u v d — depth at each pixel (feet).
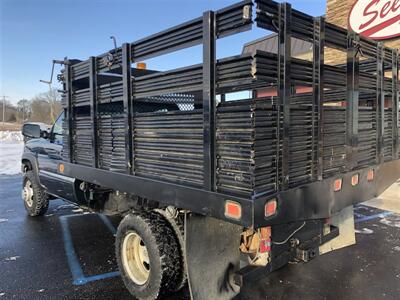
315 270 11.48
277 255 8.49
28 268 11.85
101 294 10.03
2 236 15.33
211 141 6.63
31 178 17.67
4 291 10.22
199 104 11.95
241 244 8.54
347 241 11.41
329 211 8.04
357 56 8.91
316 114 7.59
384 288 10.23
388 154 10.89
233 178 6.36
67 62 11.76
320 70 7.57
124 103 8.95
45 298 9.80
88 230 16.15
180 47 7.29
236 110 6.22
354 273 11.24
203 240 7.86
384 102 10.59
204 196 6.79
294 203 6.95
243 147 6.15
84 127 11.12
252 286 10.40
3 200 23.21
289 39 6.59
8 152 58.39
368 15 22.94
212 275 7.97
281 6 6.40
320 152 7.70
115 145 9.53
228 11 6.25
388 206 19.74
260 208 6.11
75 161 11.87
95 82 10.32
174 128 7.51
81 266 12.01
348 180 8.72
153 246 8.72
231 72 6.30
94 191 12.76
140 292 9.23
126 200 11.46
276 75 6.38
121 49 9.07
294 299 9.65
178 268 8.79
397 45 21.59
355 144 8.97
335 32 8.16
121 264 9.98
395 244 13.76
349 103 8.80
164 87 7.78
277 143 6.52
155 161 8.13
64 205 21.29
